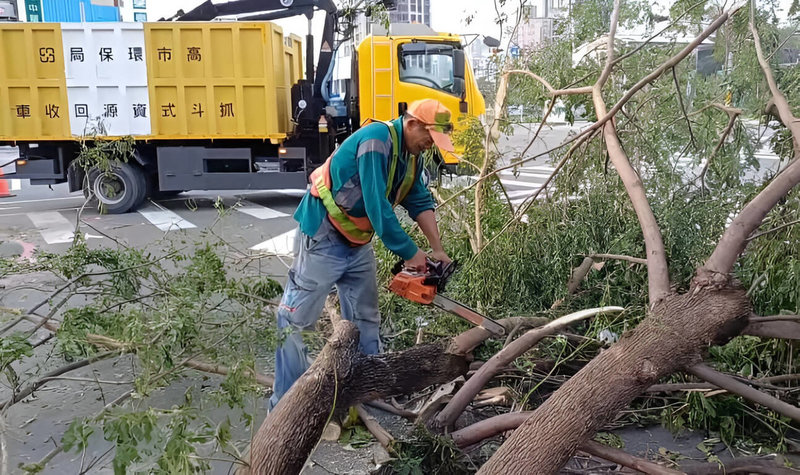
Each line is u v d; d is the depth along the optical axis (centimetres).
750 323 251
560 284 392
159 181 971
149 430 200
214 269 316
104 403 329
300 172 993
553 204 433
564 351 351
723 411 299
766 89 394
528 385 344
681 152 442
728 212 400
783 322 251
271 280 338
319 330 405
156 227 850
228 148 976
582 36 492
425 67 923
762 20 403
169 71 930
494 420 268
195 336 267
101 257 372
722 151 414
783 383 319
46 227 866
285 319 306
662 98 441
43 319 326
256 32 922
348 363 255
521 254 397
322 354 257
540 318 336
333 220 297
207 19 997
